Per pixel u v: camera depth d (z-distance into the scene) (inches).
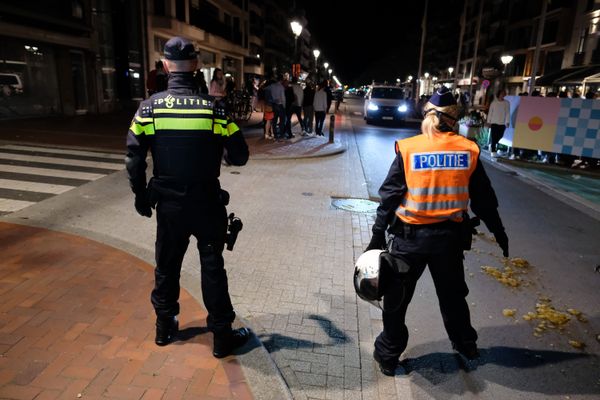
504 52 1959.9
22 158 352.2
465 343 118.6
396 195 104.1
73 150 400.8
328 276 172.4
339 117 1031.0
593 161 474.0
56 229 200.2
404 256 107.0
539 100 461.4
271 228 223.9
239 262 180.5
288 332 132.6
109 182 293.7
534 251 216.7
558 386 117.4
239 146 108.3
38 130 518.0
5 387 99.3
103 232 203.0
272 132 619.5
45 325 123.5
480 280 180.5
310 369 116.3
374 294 104.0
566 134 454.9
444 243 104.0
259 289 158.6
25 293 140.2
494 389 115.0
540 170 452.1
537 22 1651.1
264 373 110.3
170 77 103.1
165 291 114.8
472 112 658.2
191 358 113.9
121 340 119.0
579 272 193.9
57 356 110.7
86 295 140.9
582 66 1286.9
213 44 1327.5
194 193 104.3
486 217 107.5
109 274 156.3
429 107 105.3
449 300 113.5
